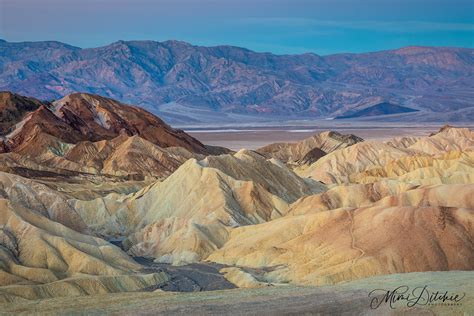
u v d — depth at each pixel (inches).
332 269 4874.5
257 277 5022.1
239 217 6628.9
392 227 5167.3
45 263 5078.7
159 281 4970.5
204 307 3506.4
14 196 6333.7
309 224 5679.1
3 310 3617.1
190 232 6033.5
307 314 3405.5
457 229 5049.2
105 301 3757.4
